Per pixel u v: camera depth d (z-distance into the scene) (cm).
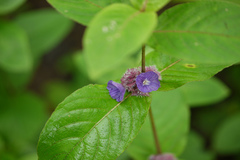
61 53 70
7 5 42
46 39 52
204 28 27
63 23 53
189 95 45
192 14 27
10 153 48
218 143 50
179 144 39
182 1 43
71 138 29
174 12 27
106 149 29
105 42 24
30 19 53
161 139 39
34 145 50
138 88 29
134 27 24
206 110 57
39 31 52
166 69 31
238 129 50
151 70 30
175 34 27
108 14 25
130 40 24
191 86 45
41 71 69
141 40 24
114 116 30
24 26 52
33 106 52
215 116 56
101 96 30
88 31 24
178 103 39
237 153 53
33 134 51
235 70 56
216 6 27
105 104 30
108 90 30
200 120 56
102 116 29
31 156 45
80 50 70
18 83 55
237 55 26
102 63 23
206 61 26
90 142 29
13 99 53
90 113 29
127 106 30
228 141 50
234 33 27
